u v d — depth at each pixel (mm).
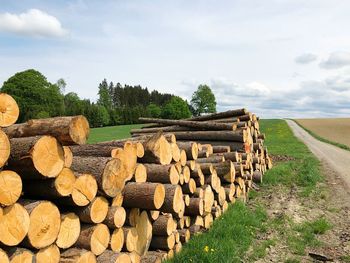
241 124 12398
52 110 72812
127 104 135500
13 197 3236
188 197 6973
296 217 8906
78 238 4359
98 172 4445
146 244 5797
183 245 6723
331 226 8336
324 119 91062
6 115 3594
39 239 3537
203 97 97188
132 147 5645
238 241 6918
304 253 6766
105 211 4594
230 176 9008
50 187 3820
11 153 3588
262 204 10203
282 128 62688
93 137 49969
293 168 16172
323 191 11773
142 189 5344
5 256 3146
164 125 15273
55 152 3727
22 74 72312
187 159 7605
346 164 18938
